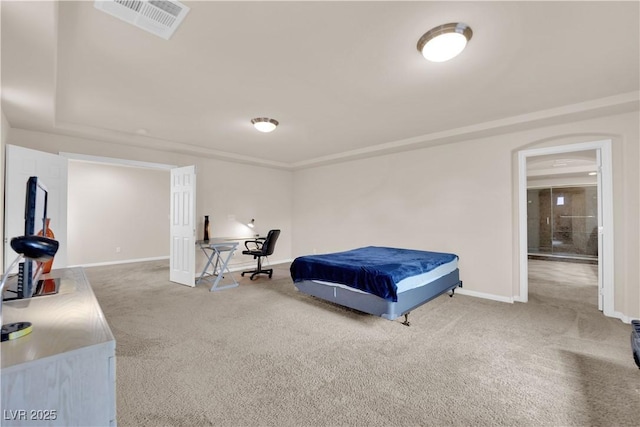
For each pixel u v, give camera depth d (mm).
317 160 5785
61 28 1787
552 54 2109
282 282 4785
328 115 3391
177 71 2359
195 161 5336
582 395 1814
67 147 3938
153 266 6250
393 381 1970
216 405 1716
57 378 799
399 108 3164
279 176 6723
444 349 2426
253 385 1915
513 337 2662
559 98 2895
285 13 1680
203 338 2619
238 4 1604
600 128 3174
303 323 2980
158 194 7371
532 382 1954
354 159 5527
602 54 2109
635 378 1992
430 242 4531
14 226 3123
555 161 5984
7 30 1624
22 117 3150
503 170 3828
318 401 1761
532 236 8258
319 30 1842
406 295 2900
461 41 1841
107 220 6586
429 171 4559
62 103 3016
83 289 1501
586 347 2459
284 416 1631
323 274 3330
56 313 1133
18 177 3180
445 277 3664
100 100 2939
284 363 2197
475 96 2854
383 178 5168
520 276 3811
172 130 3992
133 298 3850
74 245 6164
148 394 1812
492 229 3916
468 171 4141
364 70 2348
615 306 3176
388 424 1573
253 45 2002
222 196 5738
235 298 3854
